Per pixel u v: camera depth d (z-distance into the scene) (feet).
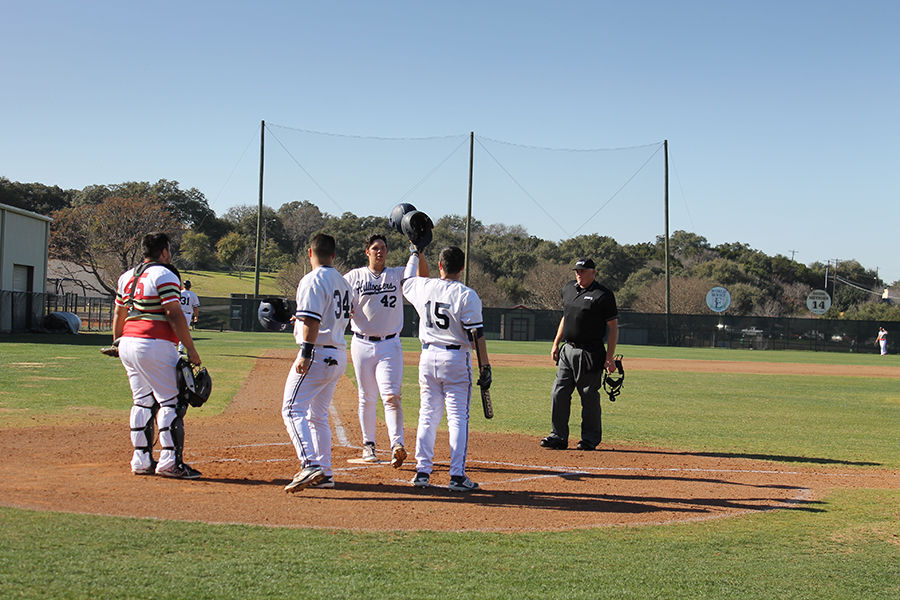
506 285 287.69
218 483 27.25
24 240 133.69
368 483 28.40
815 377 103.04
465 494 27.22
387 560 18.98
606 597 17.24
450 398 28.30
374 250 31.73
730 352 185.57
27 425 39.45
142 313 27.37
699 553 20.95
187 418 45.34
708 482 30.96
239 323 194.18
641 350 178.40
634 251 345.31
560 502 26.55
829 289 362.94
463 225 329.52
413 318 205.46
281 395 57.52
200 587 16.56
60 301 179.63
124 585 16.46
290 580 17.26
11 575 16.62
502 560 19.48
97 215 242.37
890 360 167.22
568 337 38.96
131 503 23.53
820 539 22.77
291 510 23.59
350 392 61.93
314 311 25.76
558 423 39.24
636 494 28.32
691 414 56.80
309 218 358.43
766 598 17.67
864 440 45.44
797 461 37.09
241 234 355.77
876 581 19.15
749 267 329.31
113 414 44.19
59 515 21.57
